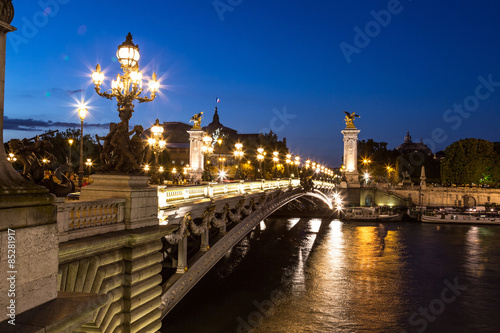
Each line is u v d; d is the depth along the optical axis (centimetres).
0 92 763
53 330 680
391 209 9688
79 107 2878
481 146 12125
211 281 4291
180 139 13588
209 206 2448
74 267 1175
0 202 695
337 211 9638
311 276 4491
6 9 751
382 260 5269
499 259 5331
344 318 3281
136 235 1371
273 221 9081
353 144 10819
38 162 1062
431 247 6144
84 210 1261
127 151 1482
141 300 1459
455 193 11300
